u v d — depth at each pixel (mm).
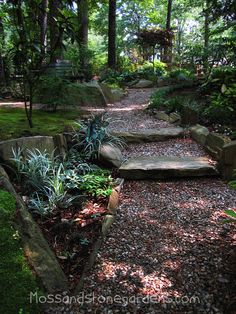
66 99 6336
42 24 5699
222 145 3658
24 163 2943
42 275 1901
